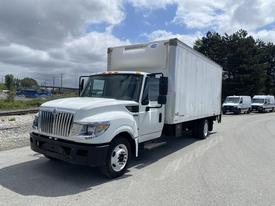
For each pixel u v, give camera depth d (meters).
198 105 11.98
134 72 8.09
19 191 5.77
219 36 60.09
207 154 9.91
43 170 7.23
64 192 5.80
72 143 6.32
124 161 7.04
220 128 18.56
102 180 6.63
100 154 6.30
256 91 58.34
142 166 8.03
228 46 58.53
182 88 9.97
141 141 7.93
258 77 57.59
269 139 14.09
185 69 10.17
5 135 12.00
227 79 58.31
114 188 6.11
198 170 7.74
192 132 13.14
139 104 7.69
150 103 8.22
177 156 9.46
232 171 7.73
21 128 14.17
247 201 5.60
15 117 20.08
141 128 7.84
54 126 6.57
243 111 38.00
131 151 7.38
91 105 6.47
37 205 5.09
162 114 8.91
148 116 8.12
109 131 6.46
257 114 38.03
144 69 9.47
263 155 9.98
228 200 5.62
